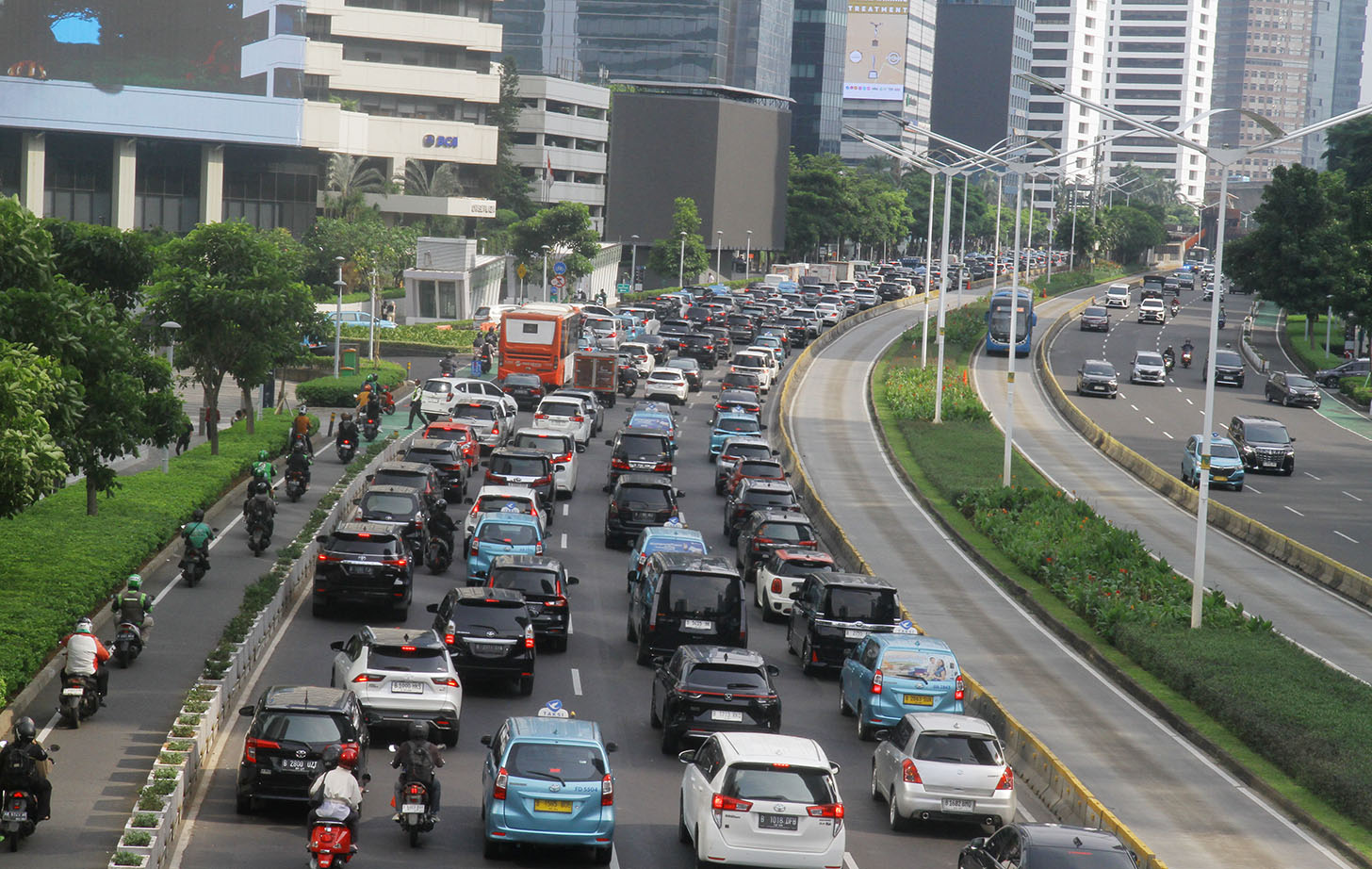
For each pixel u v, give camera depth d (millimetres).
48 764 40125
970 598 86062
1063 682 68812
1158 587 82438
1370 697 63156
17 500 56500
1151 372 191750
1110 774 54344
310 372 162625
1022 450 140625
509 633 58375
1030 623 81125
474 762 50469
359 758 43844
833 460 132125
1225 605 78625
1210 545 104500
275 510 85875
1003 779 45469
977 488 112000
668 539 73812
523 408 146875
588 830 40281
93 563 67812
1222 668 66750
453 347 190875
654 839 43969
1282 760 55594
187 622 67000
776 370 178500
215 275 110812
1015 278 112938
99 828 41219
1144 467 131375
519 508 82750
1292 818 50906
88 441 72625
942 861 43656
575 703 58969
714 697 51688
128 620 60094
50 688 56531
